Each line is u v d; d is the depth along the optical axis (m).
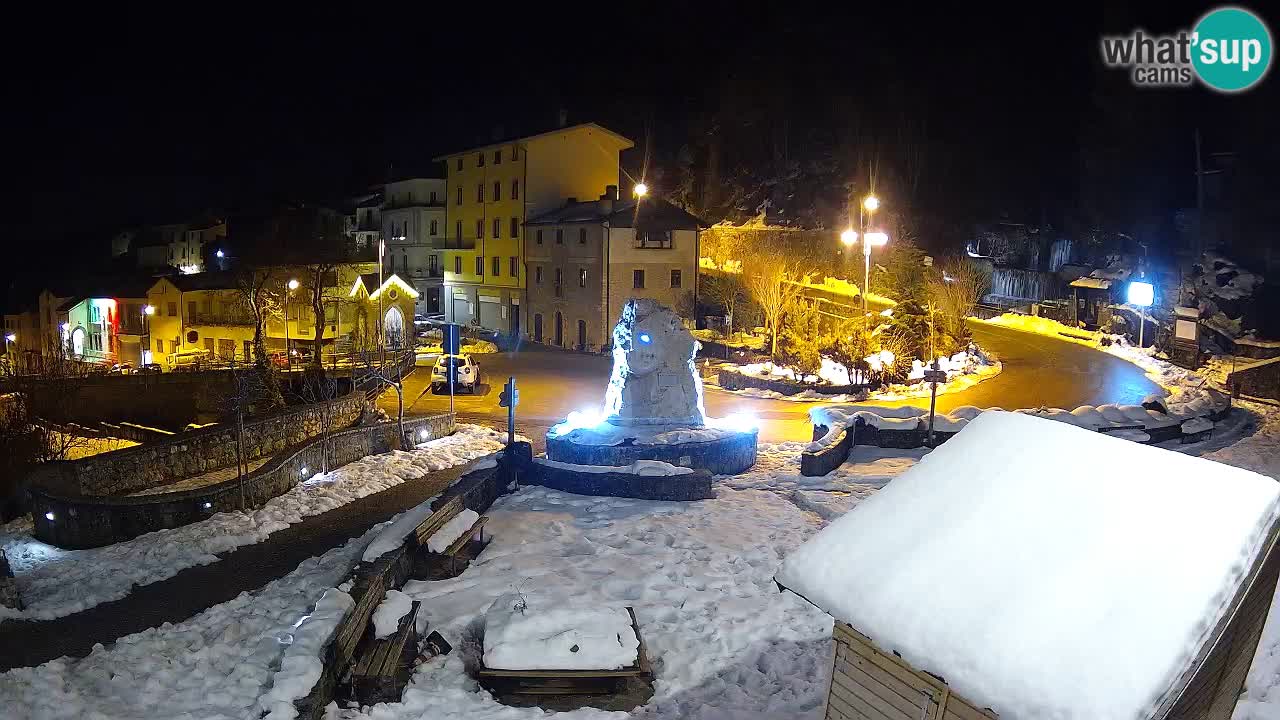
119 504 17.66
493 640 10.68
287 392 35.16
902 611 7.36
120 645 12.12
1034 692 6.42
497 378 39.91
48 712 9.80
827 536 8.35
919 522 8.04
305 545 17.20
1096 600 6.75
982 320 55.50
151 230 86.69
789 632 12.12
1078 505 7.50
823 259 60.47
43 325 65.31
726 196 75.25
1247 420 29.78
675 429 22.81
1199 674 6.63
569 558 15.01
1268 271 51.75
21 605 13.93
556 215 55.28
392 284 54.53
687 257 51.19
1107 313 50.38
